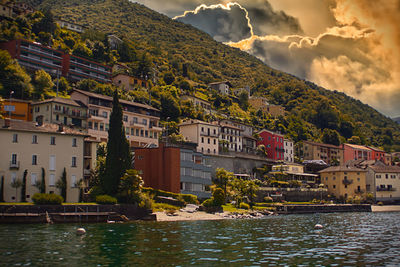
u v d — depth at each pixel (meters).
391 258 38.72
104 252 39.62
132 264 34.75
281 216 96.50
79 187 80.50
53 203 67.25
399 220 84.56
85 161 90.00
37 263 34.50
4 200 72.12
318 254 40.50
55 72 156.25
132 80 178.12
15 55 146.88
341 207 121.12
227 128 158.50
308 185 143.38
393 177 156.12
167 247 43.00
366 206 126.88
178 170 100.44
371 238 53.12
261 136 179.12
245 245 45.34
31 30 192.62
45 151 77.94
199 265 34.78
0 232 51.16
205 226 65.06
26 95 129.75
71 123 111.62
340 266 35.16
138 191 79.50
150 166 100.94
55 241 45.12
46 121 108.75
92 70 170.88
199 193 105.62
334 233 58.69
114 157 81.06
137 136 126.69
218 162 130.50
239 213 92.31
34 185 75.62
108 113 120.88
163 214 81.62
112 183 80.12
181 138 132.38
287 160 184.75
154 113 135.88
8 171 73.25
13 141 74.56
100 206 70.44
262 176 147.00
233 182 108.00
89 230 55.69
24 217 61.91
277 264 35.66
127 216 73.00
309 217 93.12
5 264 33.91
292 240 50.22
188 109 173.38
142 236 50.88
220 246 44.34
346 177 150.38
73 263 34.78
